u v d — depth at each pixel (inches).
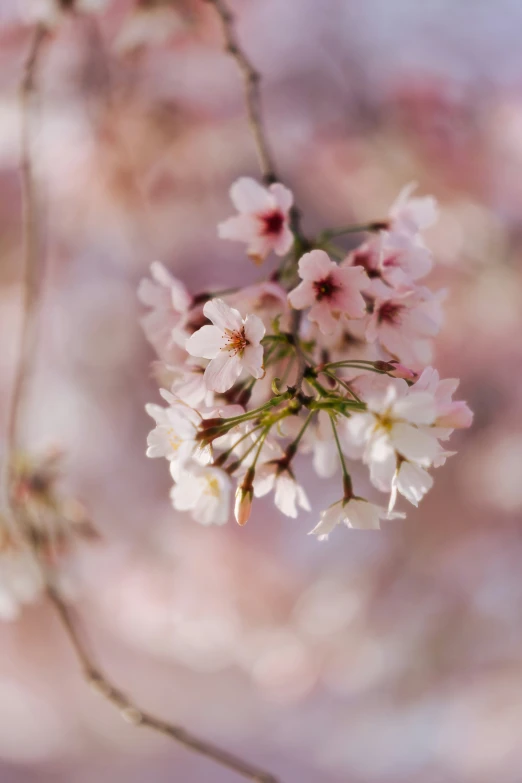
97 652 95.4
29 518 38.5
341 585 86.1
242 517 32.0
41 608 92.8
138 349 88.4
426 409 31.5
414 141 76.4
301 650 86.8
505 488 82.7
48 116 69.9
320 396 32.1
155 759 106.0
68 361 88.0
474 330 81.0
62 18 42.3
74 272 85.6
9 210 79.6
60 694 99.7
